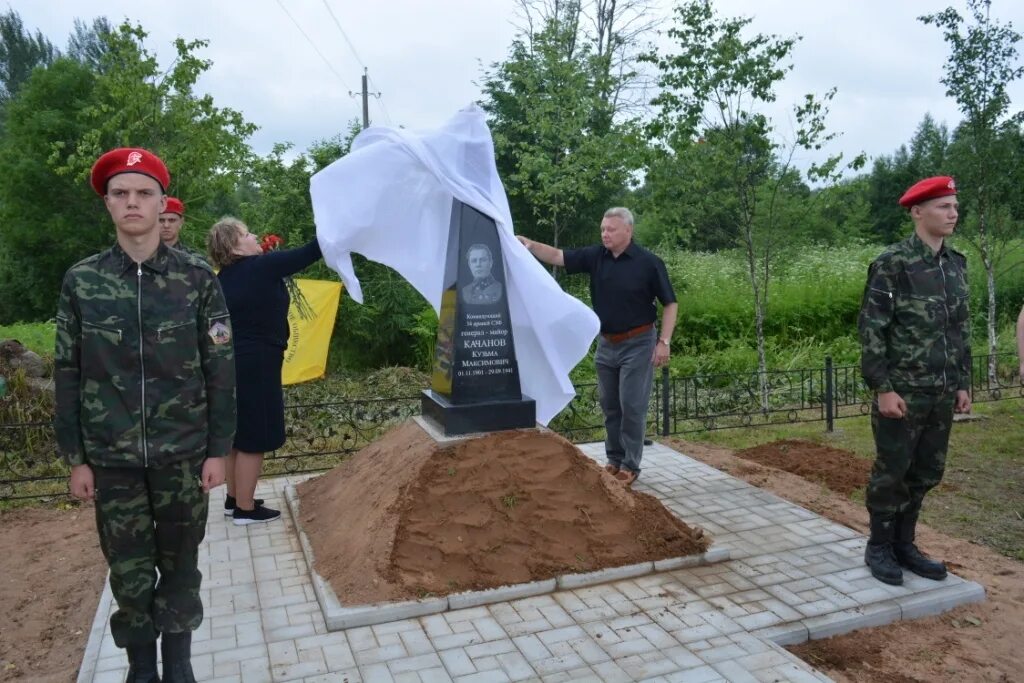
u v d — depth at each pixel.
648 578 4.11
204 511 2.92
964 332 3.98
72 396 2.73
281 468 6.96
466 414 4.57
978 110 9.24
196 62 12.61
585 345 4.71
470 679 3.19
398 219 4.76
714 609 3.75
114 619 2.92
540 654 3.36
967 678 3.26
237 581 4.16
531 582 3.95
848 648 3.50
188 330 2.81
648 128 9.20
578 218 16.17
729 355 11.78
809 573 4.16
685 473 6.07
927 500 5.55
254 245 4.88
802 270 14.35
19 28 43.69
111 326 2.70
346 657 3.37
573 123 11.91
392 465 4.64
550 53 12.22
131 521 2.79
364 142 5.07
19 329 14.80
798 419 8.15
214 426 2.88
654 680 3.15
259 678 3.22
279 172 13.68
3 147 23.50
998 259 10.30
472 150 4.71
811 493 5.68
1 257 24.53
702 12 8.70
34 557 4.91
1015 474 6.15
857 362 11.66
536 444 4.52
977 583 4.05
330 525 4.67
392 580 3.84
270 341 4.82
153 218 2.75
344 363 13.25
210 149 12.98
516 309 4.73
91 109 13.59
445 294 4.78
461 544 4.05
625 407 5.66
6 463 6.63
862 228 23.22
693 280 14.34
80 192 21.34
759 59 8.61
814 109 9.00
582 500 4.36
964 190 9.75
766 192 9.40
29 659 3.70
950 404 3.95
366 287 13.03
